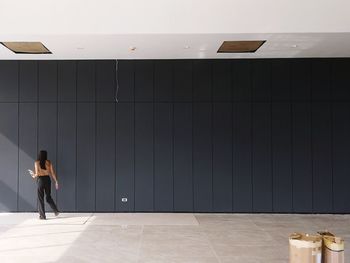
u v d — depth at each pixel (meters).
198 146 11.22
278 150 11.23
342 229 9.00
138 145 11.21
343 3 7.79
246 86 11.30
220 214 10.95
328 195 11.16
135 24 8.09
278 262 6.41
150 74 11.28
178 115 11.26
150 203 11.12
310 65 11.30
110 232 8.54
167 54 10.69
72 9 7.89
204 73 11.30
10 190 11.08
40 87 11.23
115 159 11.19
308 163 11.21
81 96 11.25
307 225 9.45
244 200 11.14
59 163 11.16
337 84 11.30
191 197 11.14
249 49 10.26
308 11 7.93
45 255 6.77
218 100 11.29
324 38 8.99
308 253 5.31
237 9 7.94
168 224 9.47
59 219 10.05
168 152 11.21
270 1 7.79
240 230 8.83
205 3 7.84
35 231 8.62
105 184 11.14
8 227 9.04
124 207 11.10
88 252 6.96
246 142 11.24
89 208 11.10
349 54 10.87
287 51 10.45
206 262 6.40
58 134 11.20
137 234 8.37
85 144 11.20
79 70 11.27
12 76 11.22
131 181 11.16
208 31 8.17
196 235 8.30
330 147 11.24
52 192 11.11
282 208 11.14
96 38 8.81
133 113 11.25
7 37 8.58
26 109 11.20
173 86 11.28
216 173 11.18
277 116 11.28
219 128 11.26
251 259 6.57
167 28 8.14
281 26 8.09
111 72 11.28
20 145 11.16
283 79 11.31
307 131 11.26
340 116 11.28
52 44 9.43
